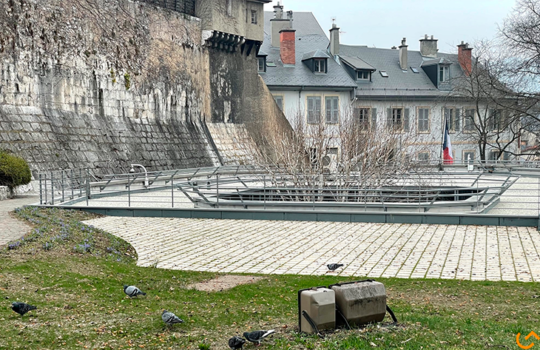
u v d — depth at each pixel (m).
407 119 52.62
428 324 7.62
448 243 15.09
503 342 6.91
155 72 40.53
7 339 6.69
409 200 22.41
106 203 22.39
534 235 16.19
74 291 9.22
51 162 28.56
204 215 20.03
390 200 22.66
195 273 11.68
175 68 42.72
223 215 19.92
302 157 23.78
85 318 7.68
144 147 37.59
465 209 20.25
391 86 52.66
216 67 47.34
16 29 28.77
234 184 31.28
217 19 46.12
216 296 9.67
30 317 7.56
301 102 50.34
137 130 37.84
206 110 46.28
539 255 13.43
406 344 6.73
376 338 6.91
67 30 32.50
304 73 51.00
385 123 25.22
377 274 11.61
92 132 33.34
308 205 20.09
